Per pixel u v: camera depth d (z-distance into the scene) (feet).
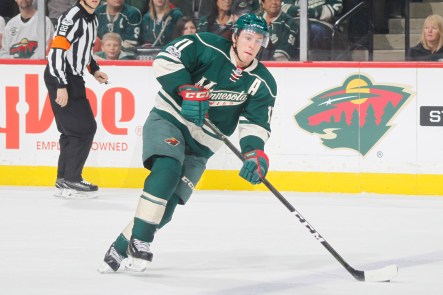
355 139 53.93
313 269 35.29
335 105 54.03
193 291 31.35
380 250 39.17
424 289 31.83
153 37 56.75
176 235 42.04
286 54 55.57
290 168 54.70
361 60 55.31
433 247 39.81
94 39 52.03
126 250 33.88
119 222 45.32
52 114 56.13
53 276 33.60
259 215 47.47
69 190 52.44
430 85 53.01
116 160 55.98
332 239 41.47
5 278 33.27
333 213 48.16
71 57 51.21
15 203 50.72
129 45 56.95
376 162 53.83
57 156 56.39
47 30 56.59
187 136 33.42
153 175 32.40
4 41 57.41
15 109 56.44
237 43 31.86
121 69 55.62
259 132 33.42
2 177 56.95
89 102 55.06
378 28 55.11
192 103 31.58
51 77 51.88
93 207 49.57
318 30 55.21
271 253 38.32
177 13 56.54
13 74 56.34
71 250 38.50
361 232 43.19
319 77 54.13
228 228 43.88
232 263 36.24
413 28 54.65
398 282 33.04
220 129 34.09
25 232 42.55
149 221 32.40
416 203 51.26
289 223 45.32
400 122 53.42
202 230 43.29
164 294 30.83
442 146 53.06
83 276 33.60
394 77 53.31
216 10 56.03
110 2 56.70
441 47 54.24
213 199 52.26
